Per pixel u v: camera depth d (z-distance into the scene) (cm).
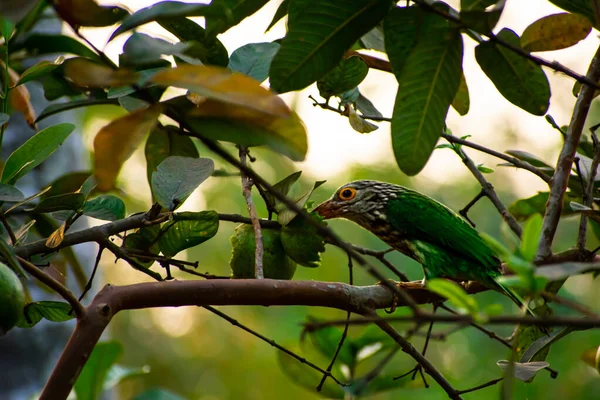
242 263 844
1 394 1332
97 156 474
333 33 670
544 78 777
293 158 527
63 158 1477
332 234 488
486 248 1181
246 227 854
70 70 438
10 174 774
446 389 775
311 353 1151
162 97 869
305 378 950
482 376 2420
